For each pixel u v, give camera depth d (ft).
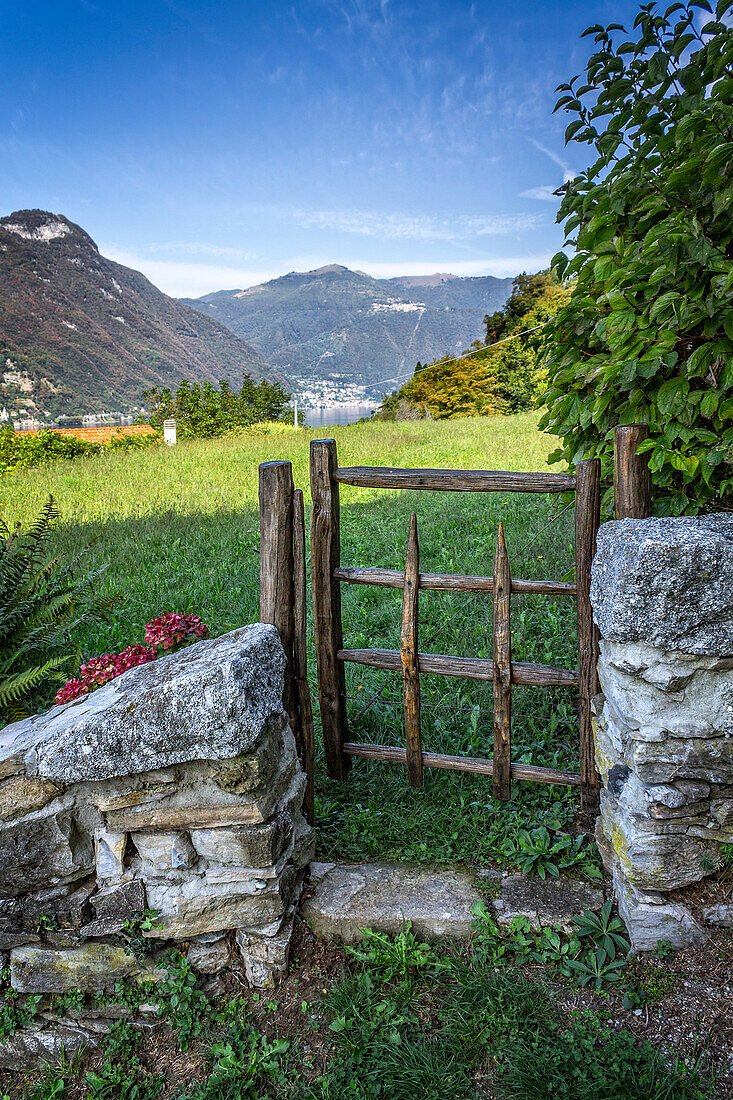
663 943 6.57
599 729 7.66
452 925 7.23
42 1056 7.18
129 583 20.21
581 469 7.75
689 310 7.21
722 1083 5.49
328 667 9.47
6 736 7.22
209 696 6.23
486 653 13.19
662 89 8.36
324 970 7.22
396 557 20.38
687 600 5.91
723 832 6.39
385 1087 5.93
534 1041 6.08
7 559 14.78
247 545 24.48
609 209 8.49
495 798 9.05
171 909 6.96
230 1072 6.26
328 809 9.31
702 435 7.50
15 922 6.99
